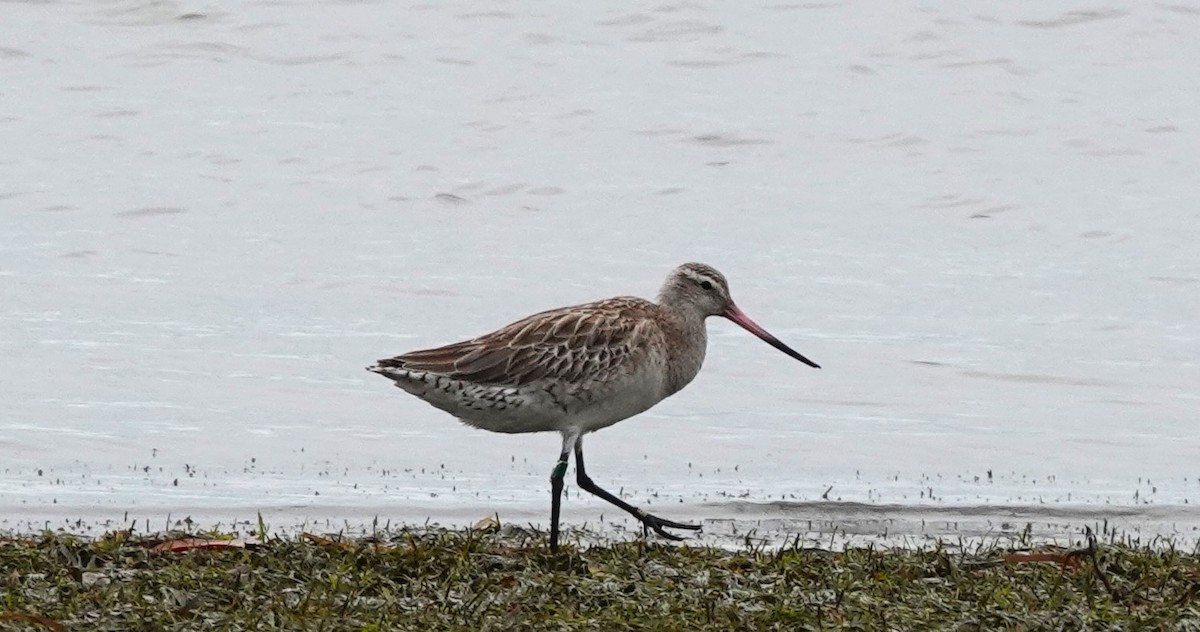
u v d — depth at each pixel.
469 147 27.20
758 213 24.48
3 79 29.77
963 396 16.64
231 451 14.16
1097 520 12.66
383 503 12.75
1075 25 32.94
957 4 33.66
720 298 12.52
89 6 32.91
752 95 30.11
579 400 11.68
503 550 10.73
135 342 17.69
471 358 11.59
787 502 12.93
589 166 26.53
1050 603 9.55
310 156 26.42
